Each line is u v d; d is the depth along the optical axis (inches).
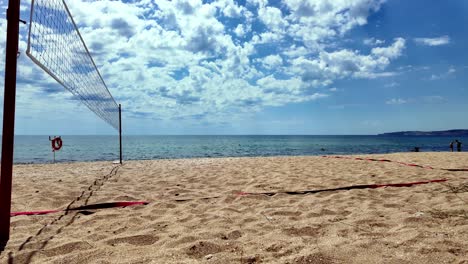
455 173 231.0
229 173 244.8
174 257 80.7
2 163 93.4
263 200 152.3
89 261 78.2
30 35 97.1
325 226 105.6
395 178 208.5
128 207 140.7
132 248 87.8
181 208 137.6
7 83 91.3
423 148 1200.8
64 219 121.3
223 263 76.3
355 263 74.2
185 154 758.5
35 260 80.9
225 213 127.2
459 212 116.1
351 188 175.5
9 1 90.5
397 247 83.2
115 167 305.3
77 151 879.1
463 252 78.8
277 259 78.0
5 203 94.2
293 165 296.7
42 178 228.1
